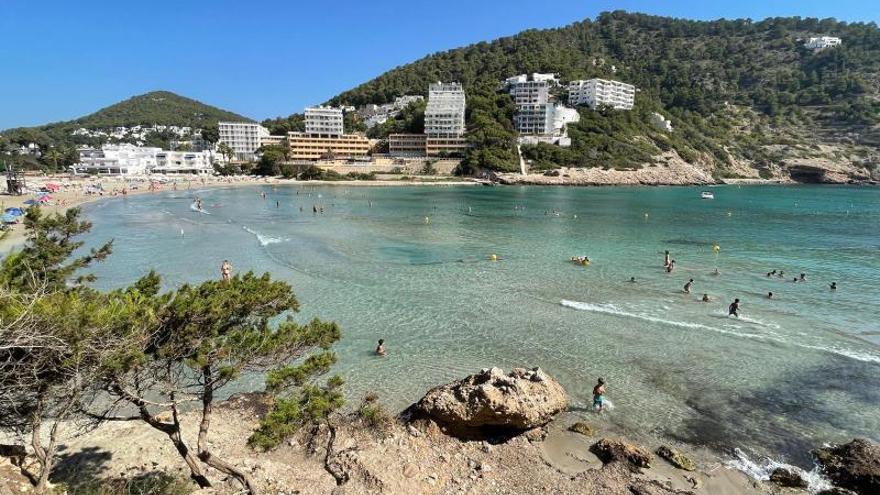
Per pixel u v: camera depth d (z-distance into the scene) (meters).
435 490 13.84
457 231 63.41
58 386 8.80
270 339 10.98
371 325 27.95
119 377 9.27
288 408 11.16
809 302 33.28
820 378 22.12
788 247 53.72
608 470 15.32
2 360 8.30
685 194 136.88
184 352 10.20
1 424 9.35
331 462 14.68
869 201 116.88
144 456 14.41
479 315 29.84
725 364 23.48
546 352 24.67
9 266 11.68
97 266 40.44
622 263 44.69
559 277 39.22
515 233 62.31
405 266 42.22
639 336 26.81
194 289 10.80
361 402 19.56
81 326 8.34
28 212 17.58
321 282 36.44
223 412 17.95
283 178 164.12
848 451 15.99
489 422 16.83
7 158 156.88
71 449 14.49
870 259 47.28
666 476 15.09
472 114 198.25
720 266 43.84
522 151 178.12
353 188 144.25
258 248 48.66
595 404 19.12
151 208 83.88
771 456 16.42
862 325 28.91
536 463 15.63
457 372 22.41
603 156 177.88
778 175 198.25
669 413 19.09
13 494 8.85
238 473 11.65
